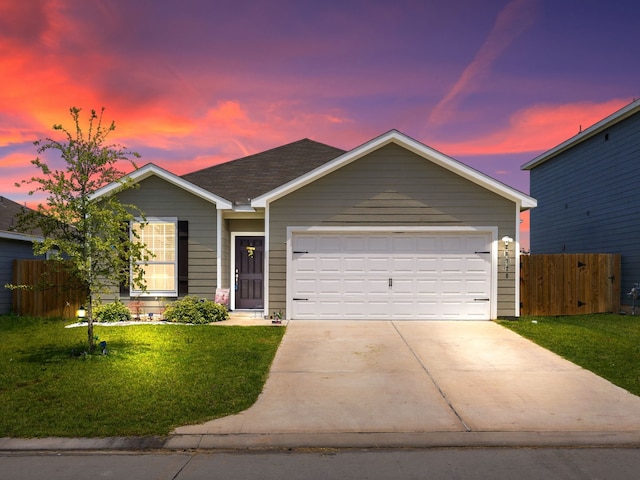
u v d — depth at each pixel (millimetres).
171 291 12992
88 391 6492
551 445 5082
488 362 8281
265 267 12391
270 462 4645
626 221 15086
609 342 9617
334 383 7129
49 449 4914
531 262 13383
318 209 12367
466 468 4492
